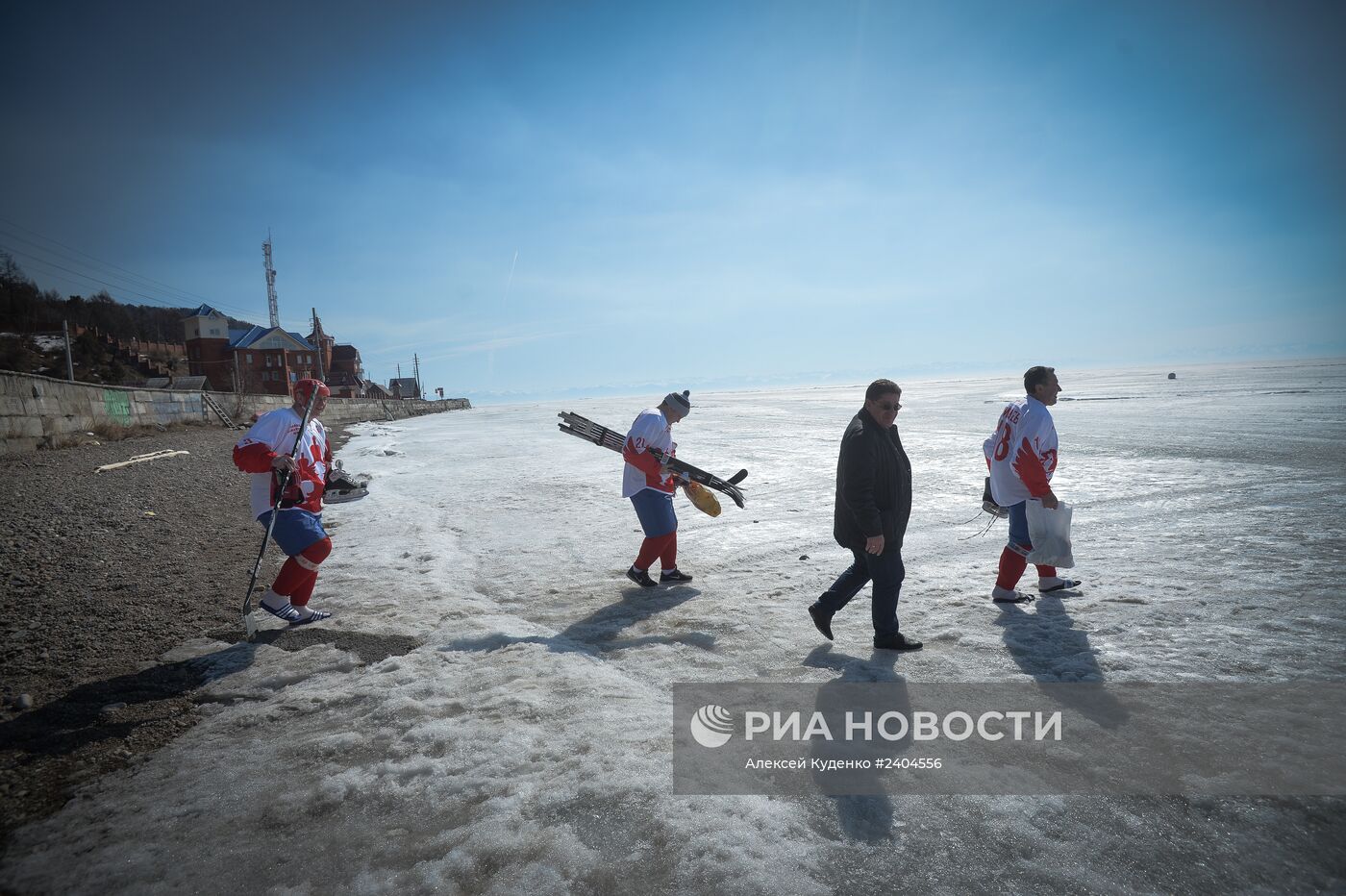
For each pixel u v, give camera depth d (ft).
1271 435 47.70
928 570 18.72
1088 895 6.50
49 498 29.37
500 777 8.81
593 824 7.79
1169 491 28.45
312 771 9.20
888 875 6.85
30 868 7.40
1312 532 20.63
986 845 7.27
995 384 404.98
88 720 10.97
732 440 63.05
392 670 12.64
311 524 14.94
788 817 7.79
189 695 11.81
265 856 7.49
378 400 154.81
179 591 17.87
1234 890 6.50
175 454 50.65
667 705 10.85
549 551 22.25
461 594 17.48
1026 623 14.14
